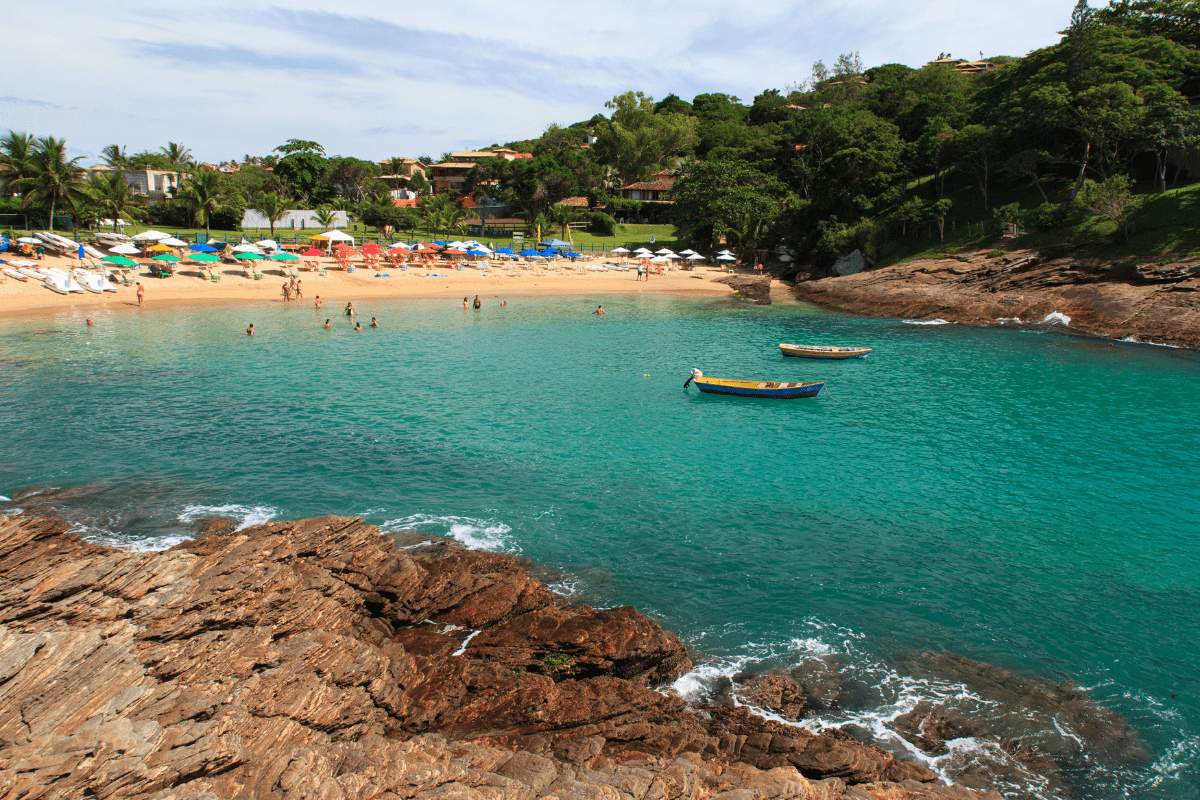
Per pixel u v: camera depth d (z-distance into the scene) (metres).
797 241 103.94
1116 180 65.38
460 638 17.17
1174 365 48.16
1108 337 57.56
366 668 14.14
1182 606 19.72
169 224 105.50
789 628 18.56
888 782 12.96
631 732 14.07
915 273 77.12
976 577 21.20
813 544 23.12
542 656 16.05
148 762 9.87
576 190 135.38
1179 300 55.81
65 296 63.53
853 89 155.25
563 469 29.12
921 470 29.73
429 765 11.28
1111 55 75.56
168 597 13.78
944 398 41.22
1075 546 23.09
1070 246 67.00
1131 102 68.25
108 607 13.27
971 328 64.31
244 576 14.97
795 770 12.84
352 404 37.25
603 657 15.91
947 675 16.83
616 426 35.28
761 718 15.22
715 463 30.31
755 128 151.12
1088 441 33.31
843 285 82.50
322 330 58.06
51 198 82.19
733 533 23.80
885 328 65.31
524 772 11.70
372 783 10.60
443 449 30.91
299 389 39.81
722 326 66.62
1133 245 62.56
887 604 19.75
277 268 82.44
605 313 73.25
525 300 81.12
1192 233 59.53
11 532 16.67
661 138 149.12
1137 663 17.31
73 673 11.02
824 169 102.25
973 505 26.20
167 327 56.25
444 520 23.95
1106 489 27.67
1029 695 16.17
